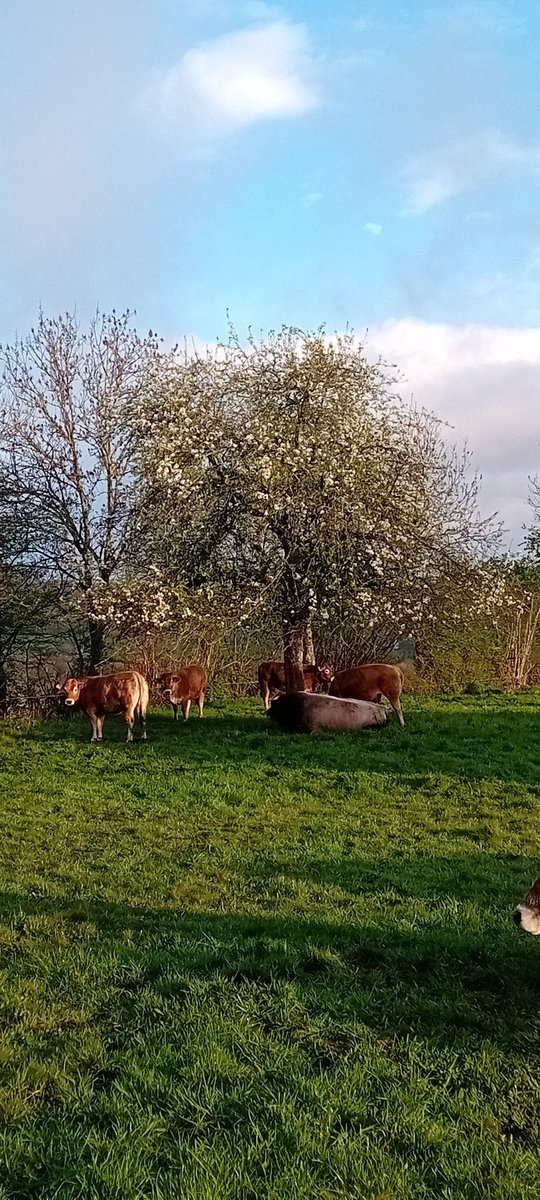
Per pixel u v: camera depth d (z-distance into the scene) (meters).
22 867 10.38
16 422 27.80
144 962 7.24
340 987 6.70
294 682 22.73
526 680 32.09
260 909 8.76
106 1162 4.54
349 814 12.94
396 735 19.50
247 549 22.67
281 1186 4.36
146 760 17.45
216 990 6.64
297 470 20.94
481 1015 6.25
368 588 21.69
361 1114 4.99
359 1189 4.36
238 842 11.47
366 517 21.61
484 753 17.19
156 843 11.51
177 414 22.44
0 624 27.67
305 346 22.91
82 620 27.69
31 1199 4.35
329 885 9.55
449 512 27.20
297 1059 5.58
